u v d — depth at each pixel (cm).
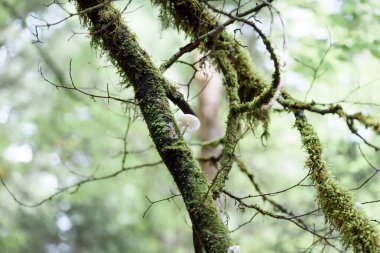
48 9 646
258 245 674
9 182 1051
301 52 457
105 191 973
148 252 1308
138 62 237
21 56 791
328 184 220
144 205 1082
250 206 234
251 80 297
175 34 740
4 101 886
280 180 779
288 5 464
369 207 462
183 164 214
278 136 652
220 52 287
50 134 885
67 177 984
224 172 233
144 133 848
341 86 514
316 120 567
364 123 219
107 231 1307
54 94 834
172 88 252
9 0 600
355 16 449
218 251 194
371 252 200
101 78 798
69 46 796
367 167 503
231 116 254
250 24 218
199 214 202
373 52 450
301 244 522
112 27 242
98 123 820
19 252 1163
